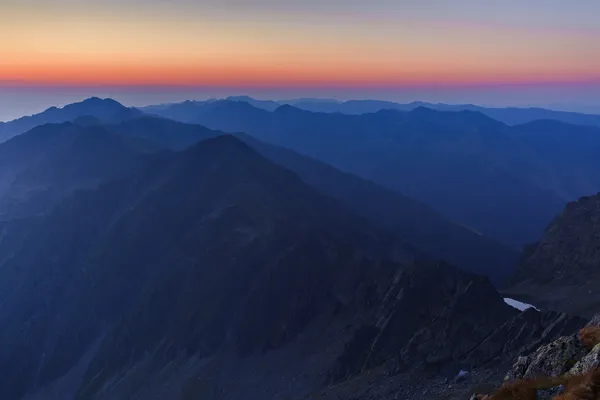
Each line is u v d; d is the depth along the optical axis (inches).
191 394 4244.6
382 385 3408.0
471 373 3270.2
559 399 1244.5
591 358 1374.3
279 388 4010.8
